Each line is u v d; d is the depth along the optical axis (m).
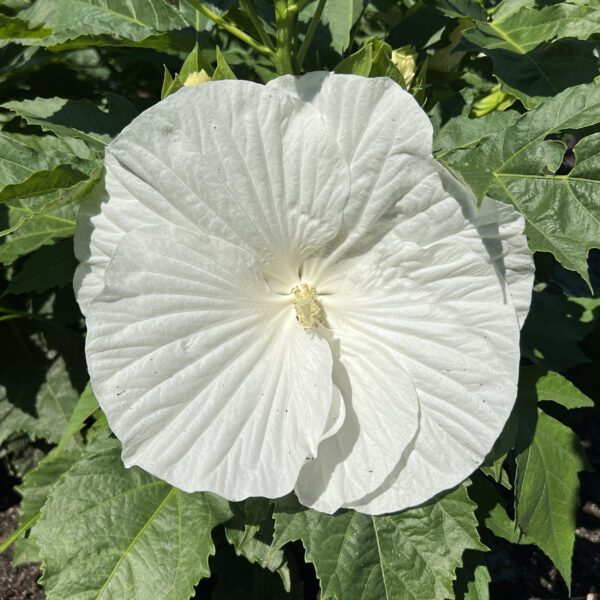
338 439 0.35
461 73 0.48
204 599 0.51
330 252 0.33
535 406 0.41
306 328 0.34
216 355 0.33
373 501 0.36
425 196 0.31
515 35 0.43
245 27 0.48
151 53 0.47
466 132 0.40
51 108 0.42
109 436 0.40
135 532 0.38
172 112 0.30
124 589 0.37
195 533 0.38
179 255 0.31
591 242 0.35
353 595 0.35
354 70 0.35
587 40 0.42
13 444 0.52
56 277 0.42
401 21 0.47
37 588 0.53
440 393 0.34
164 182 0.31
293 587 0.48
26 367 0.49
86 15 0.43
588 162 0.36
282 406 0.34
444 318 0.33
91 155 0.44
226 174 0.31
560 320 0.47
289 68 0.39
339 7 0.49
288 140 0.30
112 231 0.33
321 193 0.31
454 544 0.36
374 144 0.30
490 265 0.31
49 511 0.38
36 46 0.45
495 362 0.33
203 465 0.33
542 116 0.37
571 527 0.40
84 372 0.49
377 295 0.33
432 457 0.35
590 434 0.66
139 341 0.32
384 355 0.34
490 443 0.34
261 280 0.33
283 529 0.36
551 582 0.56
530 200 0.36
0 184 0.40
